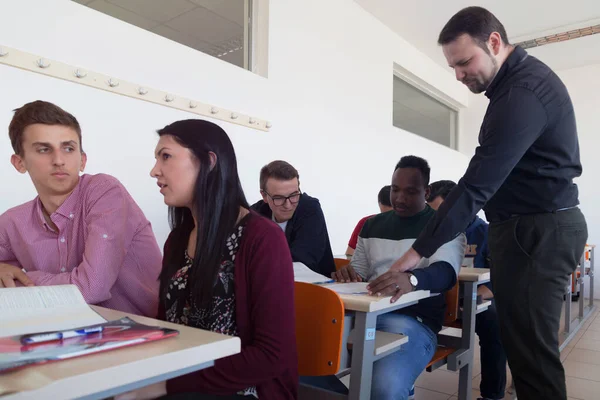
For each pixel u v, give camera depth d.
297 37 3.42
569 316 3.60
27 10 1.92
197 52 2.65
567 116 1.30
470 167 1.34
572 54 5.51
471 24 1.34
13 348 0.54
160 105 2.44
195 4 2.88
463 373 1.69
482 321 2.05
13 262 1.31
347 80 4.02
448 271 1.45
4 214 1.30
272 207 2.05
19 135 1.25
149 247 1.35
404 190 1.71
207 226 0.89
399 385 1.27
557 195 1.28
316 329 1.18
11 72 1.86
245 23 3.18
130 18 2.56
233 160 0.93
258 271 0.85
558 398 1.26
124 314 0.82
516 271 1.33
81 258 1.23
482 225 2.50
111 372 0.50
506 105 1.28
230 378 0.79
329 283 1.48
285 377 0.85
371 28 4.39
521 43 5.12
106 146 2.20
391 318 1.50
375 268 1.76
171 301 0.97
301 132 3.46
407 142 5.05
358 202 4.18
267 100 3.14
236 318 0.87
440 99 6.25
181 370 0.59
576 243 1.29
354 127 4.11
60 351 0.54
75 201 1.25
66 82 2.05
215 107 2.73
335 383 1.35
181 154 0.89
